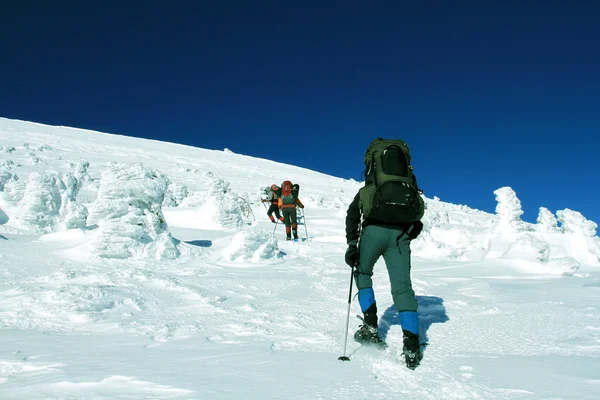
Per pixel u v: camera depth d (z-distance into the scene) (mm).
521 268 6645
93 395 1624
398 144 2771
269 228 12914
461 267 6793
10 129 39312
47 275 4676
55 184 8367
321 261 7438
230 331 2879
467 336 2738
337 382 1800
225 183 15031
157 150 43344
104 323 3051
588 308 3420
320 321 3254
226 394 1624
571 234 8977
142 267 5566
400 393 1729
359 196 2758
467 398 1681
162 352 2305
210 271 5781
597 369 1942
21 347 2383
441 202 32250
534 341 2539
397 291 2486
